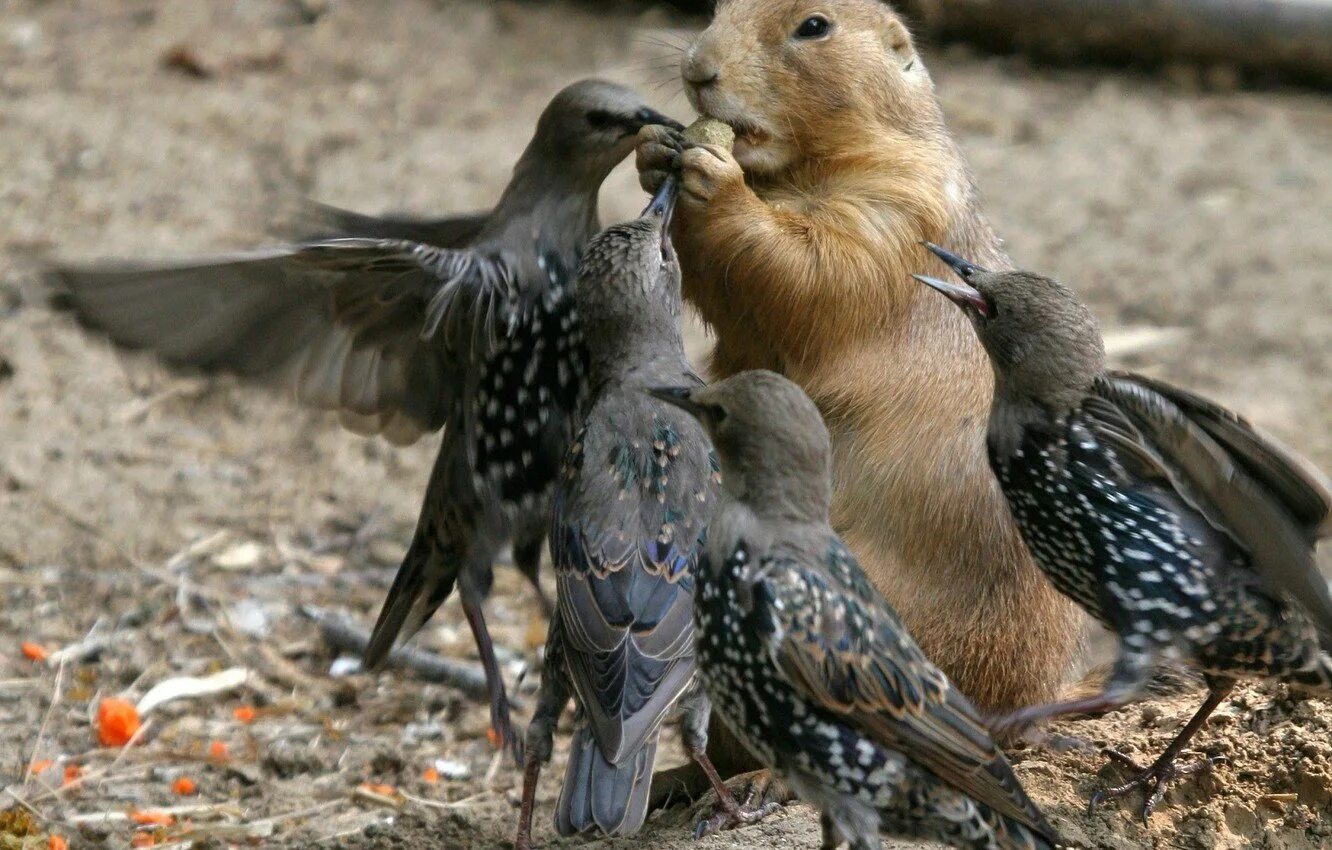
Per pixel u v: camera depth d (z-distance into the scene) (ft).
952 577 35.78
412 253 30.01
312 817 37.35
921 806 26.22
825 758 26.08
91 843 35.78
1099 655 44.50
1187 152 77.87
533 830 35.37
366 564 49.01
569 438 33.22
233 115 75.97
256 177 70.08
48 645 43.83
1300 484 26.03
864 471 36.04
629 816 27.61
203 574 47.55
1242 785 31.24
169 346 29.91
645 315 30.55
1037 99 82.69
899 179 36.88
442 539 33.53
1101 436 28.40
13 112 74.28
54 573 46.85
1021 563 35.83
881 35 38.19
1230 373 59.82
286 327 30.76
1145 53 85.71
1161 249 68.90
